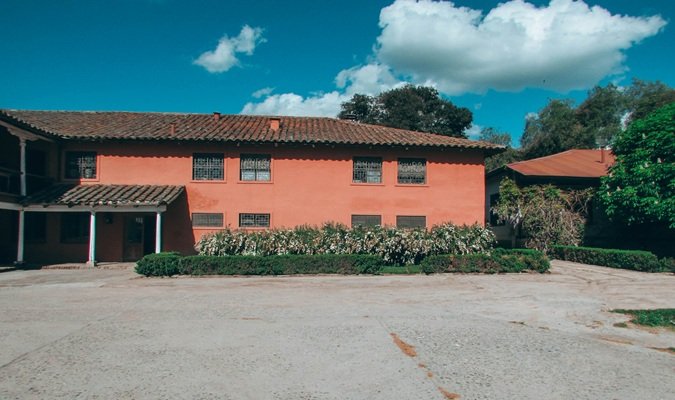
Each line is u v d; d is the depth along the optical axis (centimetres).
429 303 950
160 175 1838
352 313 844
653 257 1496
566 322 779
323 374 507
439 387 470
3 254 1780
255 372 513
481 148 1891
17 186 1738
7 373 508
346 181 1881
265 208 1853
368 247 1582
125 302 953
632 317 816
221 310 870
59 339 652
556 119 3953
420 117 4125
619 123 4231
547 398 444
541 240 1922
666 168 1538
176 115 2219
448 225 1692
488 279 1324
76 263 1775
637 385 481
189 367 530
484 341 650
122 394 449
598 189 1989
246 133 1897
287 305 923
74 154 1847
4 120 1490
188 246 1822
